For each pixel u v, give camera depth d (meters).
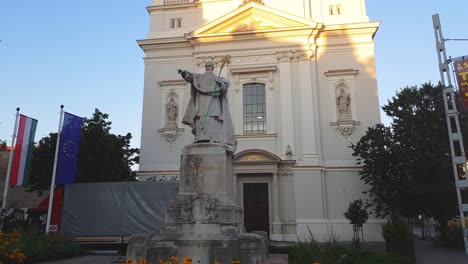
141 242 9.68
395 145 22.41
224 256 9.34
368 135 23.70
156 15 30.48
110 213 18.88
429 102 22.52
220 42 28.42
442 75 11.30
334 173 25.73
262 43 28.05
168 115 28.06
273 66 27.48
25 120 20.59
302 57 27.44
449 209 20.94
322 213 24.70
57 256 14.70
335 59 27.53
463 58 11.18
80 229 18.86
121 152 29.08
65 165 20.19
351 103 26.59
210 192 10.17
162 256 9.51
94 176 26.02
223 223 9.84
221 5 29.97
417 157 21.42
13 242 13.40
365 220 21.34
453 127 20.08
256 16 28.33
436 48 11.50
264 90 27.77
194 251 9.44
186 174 10.37
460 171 20.30
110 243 18.55
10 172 19.92
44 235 15.94
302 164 25.66
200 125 11.06
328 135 26.42
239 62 28.14
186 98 28.23
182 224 9.91
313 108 26.56
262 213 25.50
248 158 25.59
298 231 24.48
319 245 12.43
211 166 10.33
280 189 25.59
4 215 19.72
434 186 20.50
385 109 23.78
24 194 35.66
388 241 15.55
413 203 22.56
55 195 21.98
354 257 12.13
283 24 27.97
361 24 27.23
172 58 29.20
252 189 26.00
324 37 27.91
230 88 27.81
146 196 18.86
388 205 22.78
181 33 29.75
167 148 27.61
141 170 27.45
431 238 30.36
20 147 20.20
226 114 11.63
